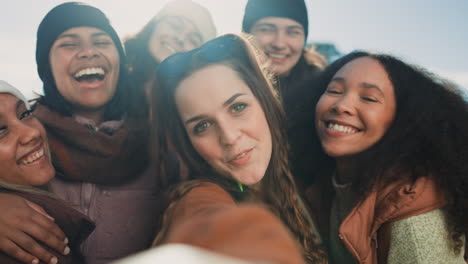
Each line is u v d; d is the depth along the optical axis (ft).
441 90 1.84
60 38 2.19
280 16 3.96
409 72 1.86
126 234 2.27
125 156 2.32
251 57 1.61
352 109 1.83
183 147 1.61
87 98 2.28
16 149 1.65
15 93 1.70
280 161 1.77
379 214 1.79
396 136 1.81
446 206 1.71
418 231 1.68
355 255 1.82
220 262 0.30
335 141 1.90
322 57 4.79
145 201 2.32
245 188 1.63
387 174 1.79
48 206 1.71
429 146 1.76
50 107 2.28
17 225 1.52
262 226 0.56
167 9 3.42
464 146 1.71
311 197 2.30
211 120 1.50
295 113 2.35
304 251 1.86
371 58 1.91
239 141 1.50
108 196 2.26
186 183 1.46
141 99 2.69
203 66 1.51
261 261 0.44
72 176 2.21
